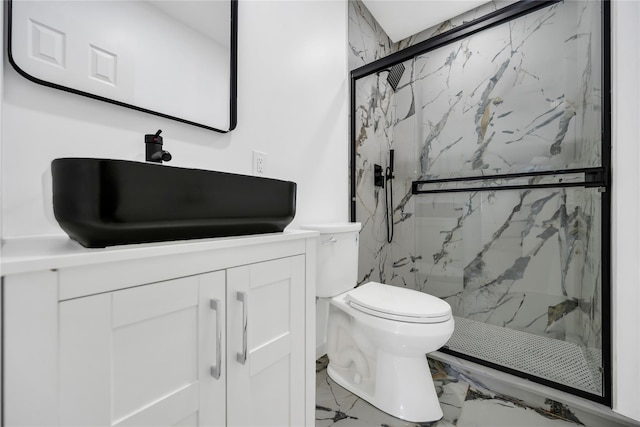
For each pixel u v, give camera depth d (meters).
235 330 0.66
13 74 0.66
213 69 1.06
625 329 1.09
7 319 0.38
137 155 0.87
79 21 0.75
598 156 1.25
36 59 0.69
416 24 2.15
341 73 1.78
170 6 0.95
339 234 1.38
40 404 0.40
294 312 0.83
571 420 1.14
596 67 1.29
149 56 0.89
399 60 1.68
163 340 0.54
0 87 0.59
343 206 1.79
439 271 1.98
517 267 1.68
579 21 1.46
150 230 0.55
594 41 1.32
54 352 0.41
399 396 1.15
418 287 2.07
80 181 0.48
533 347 1.51
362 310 1.18
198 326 0.59
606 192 1.18
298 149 1.46
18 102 0.67
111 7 0.81
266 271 0.74
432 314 1.06
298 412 0.84
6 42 0.65
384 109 2.16
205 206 0.64
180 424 0.56
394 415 1.14
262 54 1.28
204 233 0.66
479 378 1.38
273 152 1.33
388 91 2.21
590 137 1.34
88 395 0.45
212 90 1.06
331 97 1.70
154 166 0.55
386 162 2.18
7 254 0.43
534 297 1.62
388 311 1.09
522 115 1.66
